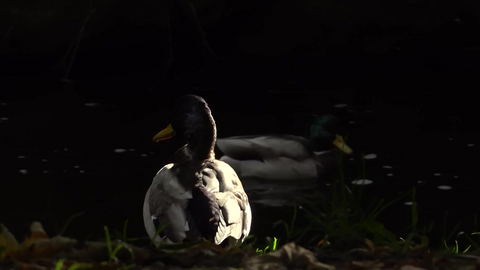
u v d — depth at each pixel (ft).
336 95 63.82
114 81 68.90
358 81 68.85
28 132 51.98
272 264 14.24
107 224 36.19
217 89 65.92
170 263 14.61
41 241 15.10
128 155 47.29
